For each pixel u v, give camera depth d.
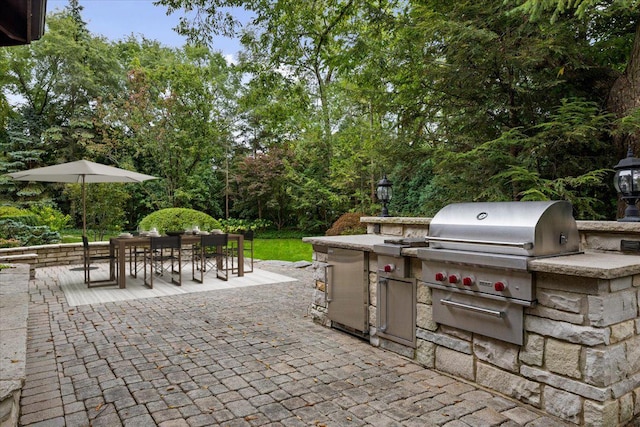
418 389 2.47
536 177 4.98
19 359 2.00
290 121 15.15
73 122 16.02
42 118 16.50
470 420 2.08
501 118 6.16
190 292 5.45
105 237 12.35
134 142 14.71
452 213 2.77
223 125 16.48
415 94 6.99
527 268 2.13
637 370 2.11
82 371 2.74
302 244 13.20
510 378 2.32
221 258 7.22
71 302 4.84
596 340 1.93
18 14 2.51
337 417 2.12
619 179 2.55
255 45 8.62
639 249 2.36
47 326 3.83
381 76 7.57
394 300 3.10
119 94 15.43
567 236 2.39
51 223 11.36
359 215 8.58
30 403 2.27
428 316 2.83
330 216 15.58
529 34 5.43
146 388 2.47
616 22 5.51
